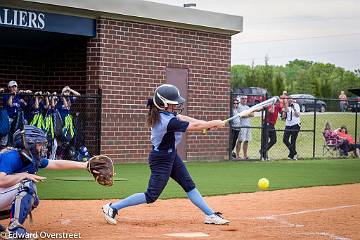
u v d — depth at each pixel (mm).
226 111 46094
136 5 40688
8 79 40906
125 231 17406
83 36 40125
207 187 29125
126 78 40781
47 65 42219
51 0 37375
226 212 21672
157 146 18703
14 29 37594
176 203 23484
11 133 35188
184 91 43781
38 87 42031
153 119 18484
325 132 53688
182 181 19031
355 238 17016
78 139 38844
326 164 44156
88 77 40125
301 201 24828
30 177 15367
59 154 37781
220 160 45562
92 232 17172
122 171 35281
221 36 45750
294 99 50312
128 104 40875
